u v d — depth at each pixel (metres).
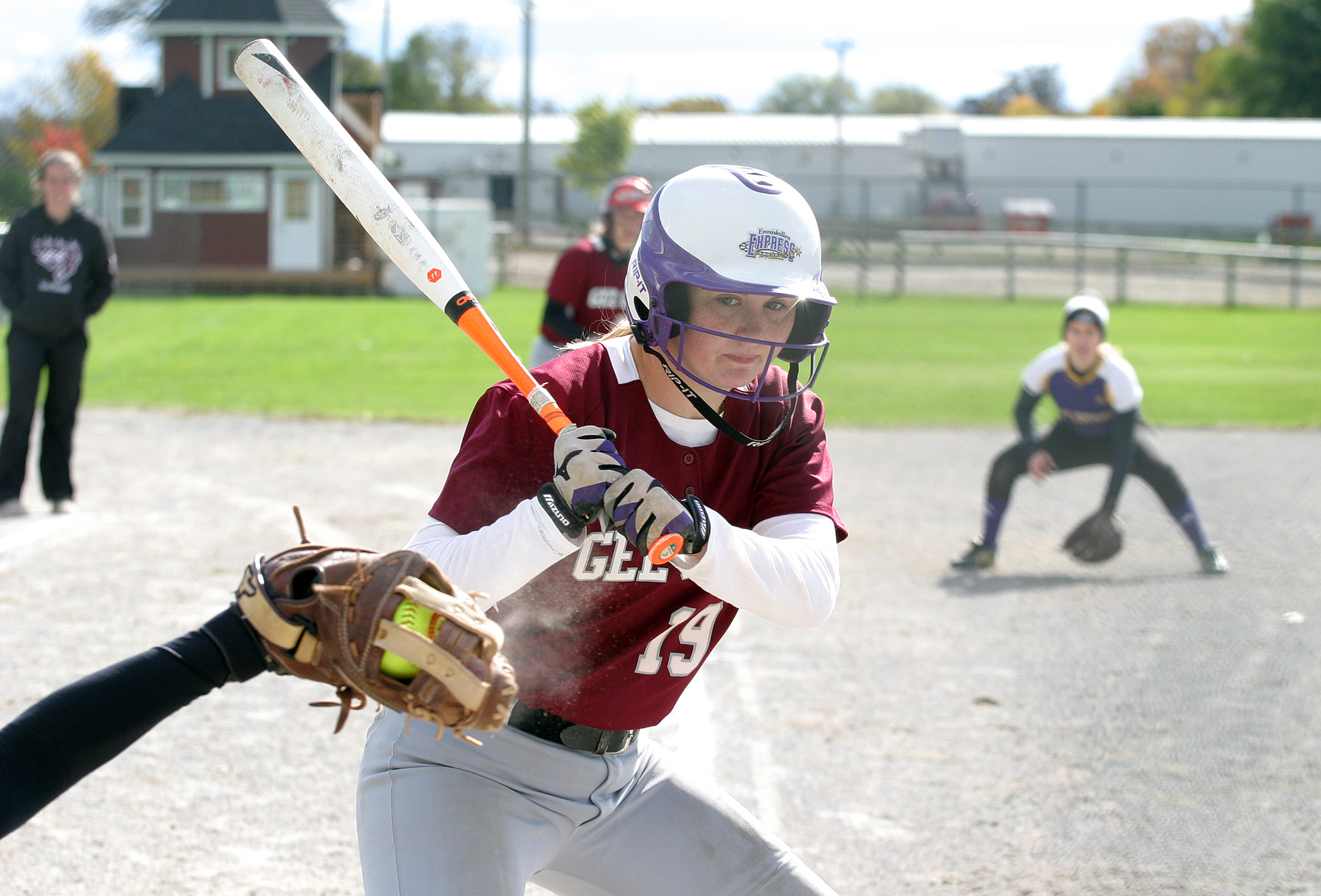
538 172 47.97
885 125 54.47
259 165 33.25
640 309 2.43
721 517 2.19
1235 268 40.66
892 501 10.62
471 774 2.41
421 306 28.86
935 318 27.95
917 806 4.51
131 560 7.84
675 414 2.45
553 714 2.47
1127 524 9.94
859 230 37.06
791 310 2.39
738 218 2.31
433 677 1.88
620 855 2.57
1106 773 4.84
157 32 33.75
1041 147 51.41
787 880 2.57
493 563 2.13
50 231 8.96
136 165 33.25
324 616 1.87
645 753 2.64
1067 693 5.80
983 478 11.72
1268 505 10.59
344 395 15.59
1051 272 40.66
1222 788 4.70
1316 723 5.41
